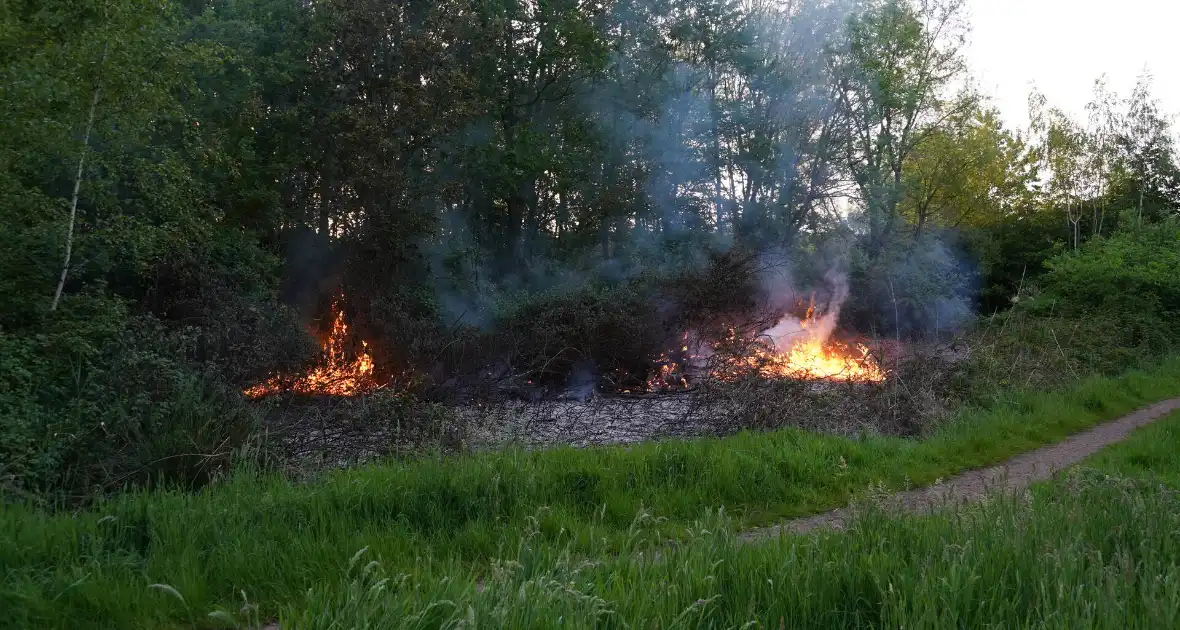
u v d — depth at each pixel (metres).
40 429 8.08
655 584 4.02
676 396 15.73
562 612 3.57
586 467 7.80
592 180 31.62
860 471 8.74
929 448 9.89
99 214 13.67
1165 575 4.11
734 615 3.85
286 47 24.03
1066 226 42.22
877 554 4.39
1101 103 42.00
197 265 15.75
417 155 26.62
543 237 31.58
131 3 11.79
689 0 33.56
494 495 6.87
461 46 27.50
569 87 32.53
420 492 6.78
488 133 29.80
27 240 10.86
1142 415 13.61
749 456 8.49
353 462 8.92
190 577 4.96
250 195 20.81
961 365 14.00
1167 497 5.79
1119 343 20.75
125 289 15.46
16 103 10.35
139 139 12.70
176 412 8.80
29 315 10.83
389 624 3.57
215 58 13.38
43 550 5.19
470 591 3.99
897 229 34.53
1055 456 10.15
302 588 4.96
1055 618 3.48
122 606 4.65
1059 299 26.19
